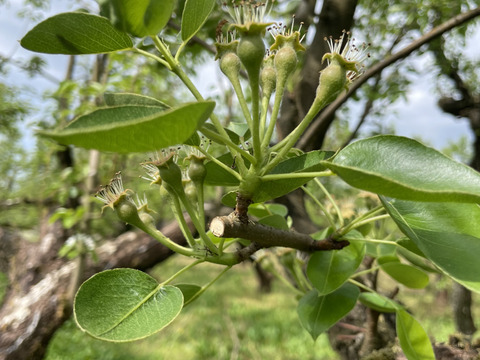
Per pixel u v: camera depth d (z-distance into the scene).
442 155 0.13
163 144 0.10
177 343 1.15
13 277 0.64
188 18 0.14
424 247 0.12
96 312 0.13
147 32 0.12
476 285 0.11
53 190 0.61
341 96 0.34
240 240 0.20
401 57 0.35
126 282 0.14
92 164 0.51
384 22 0.61
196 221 0.15
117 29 0.12
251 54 0.12
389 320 0.28
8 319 0.52
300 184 0.15
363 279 0.28
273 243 0.15
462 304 0.48
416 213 0.15
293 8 0.42
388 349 0.22
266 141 0.14
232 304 1.64
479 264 0.12
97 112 0.10
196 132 0.13
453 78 0.63
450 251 0.12
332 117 0.37
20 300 0.54
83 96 0.63
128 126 0.09
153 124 0.09
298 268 0.25
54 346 0.88
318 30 0.38
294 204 0.37
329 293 0.18
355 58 0.15
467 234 0.13
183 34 0.14
